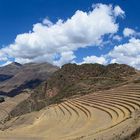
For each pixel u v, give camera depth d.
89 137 63.47
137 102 110.88
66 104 170.38
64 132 97.81
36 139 92.69
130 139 40.38
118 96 139.25
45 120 141.62
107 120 97.38
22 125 154.12
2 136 104.81
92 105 140.38
